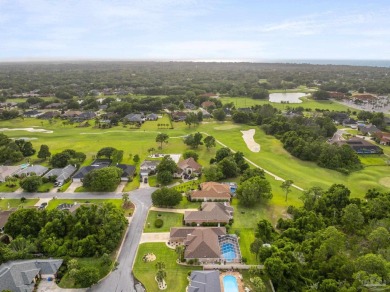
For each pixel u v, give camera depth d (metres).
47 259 81.88
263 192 115.75
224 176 136.12
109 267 81.19
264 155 168.50
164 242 92.50
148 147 180.12
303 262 80.19
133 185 130.62
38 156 156.00
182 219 104.94
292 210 107.75
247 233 97.56
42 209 108.44
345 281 72.00
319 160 155.75
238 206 114.50
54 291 73.62
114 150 156.12
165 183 131.62
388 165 156.88
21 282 73.25
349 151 156.25
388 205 101.56
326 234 82.94
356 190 129.00
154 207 112.62
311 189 111.56
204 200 117.25
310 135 186.25
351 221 96.31
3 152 155.12
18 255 82.50
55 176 133.75
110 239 87.69
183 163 144.88
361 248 87.06
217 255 83.88
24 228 91.62
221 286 75.25
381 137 193.62
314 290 69.00
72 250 86.00
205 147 181.50
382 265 70.81
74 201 116.31
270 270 74.00
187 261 83.19
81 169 139.12
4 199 117.88
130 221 103.31
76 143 185.62
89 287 74.69
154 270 80.75
